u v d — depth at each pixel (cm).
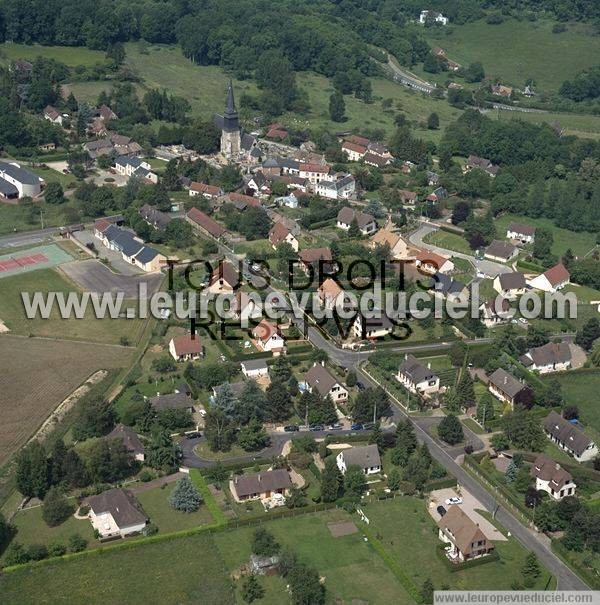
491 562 19450
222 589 18525
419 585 18688
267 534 19762
